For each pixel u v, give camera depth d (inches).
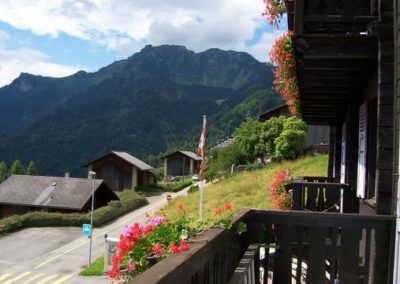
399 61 168.4
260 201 950.4
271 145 1626.5
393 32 179.3
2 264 930.7
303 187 345.7
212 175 1764.3
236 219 149.8
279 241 178.4
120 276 120.0
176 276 82.5
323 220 173.5
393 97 178.7
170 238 116.3
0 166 3654.0
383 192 178.4
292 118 1509.6
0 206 1577.3
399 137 167.0
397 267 161.2
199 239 113.8
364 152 279.9
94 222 1328.7
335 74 247.9
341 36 191.0
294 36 195.0
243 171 1547.7
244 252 171.5
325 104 364.8
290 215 176.2
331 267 174.9
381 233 169.8
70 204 1499.8
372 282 170.1
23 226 1301.7
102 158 2304.4
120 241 122.0
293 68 284.2
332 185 336.5
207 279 112.3
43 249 1061.1
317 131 1572.3
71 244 1114.1
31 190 1600.6
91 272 858.1
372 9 194.4
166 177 2994.6
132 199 1631.4
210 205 1040.2
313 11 200.8
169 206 1224.8
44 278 840.9
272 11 280.2
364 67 224.1
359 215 170.7
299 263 177.8
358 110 327.9
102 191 1654.8
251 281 159.9
